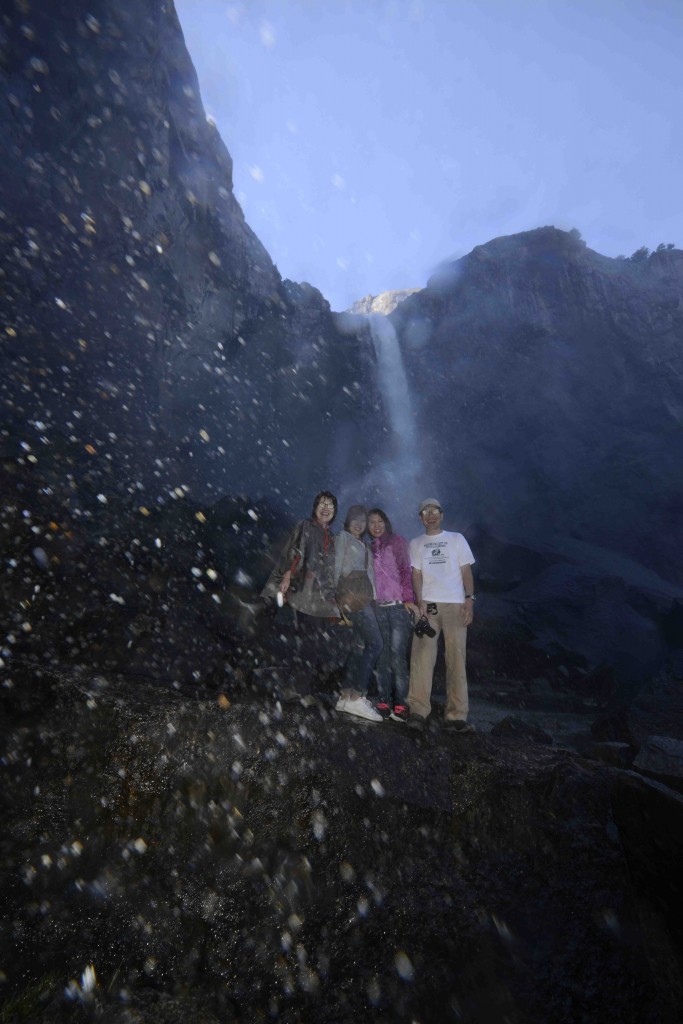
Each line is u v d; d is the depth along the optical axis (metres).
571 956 3.18
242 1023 2.57
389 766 3.53
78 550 6.07
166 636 5.16
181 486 26.11
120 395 26.12
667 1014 3.10
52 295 23.67
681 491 38.78
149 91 25.44
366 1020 2.70
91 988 2.43
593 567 20.86
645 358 46.59
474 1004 2.88
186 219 29.53
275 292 38.06
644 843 3.74
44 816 2.94
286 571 4.22
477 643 14.36
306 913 2.98
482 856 3.50
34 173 22.50
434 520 4.66
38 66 22.08
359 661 4.10
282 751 3.30
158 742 3.04
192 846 2.97
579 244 51.22
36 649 4.73
